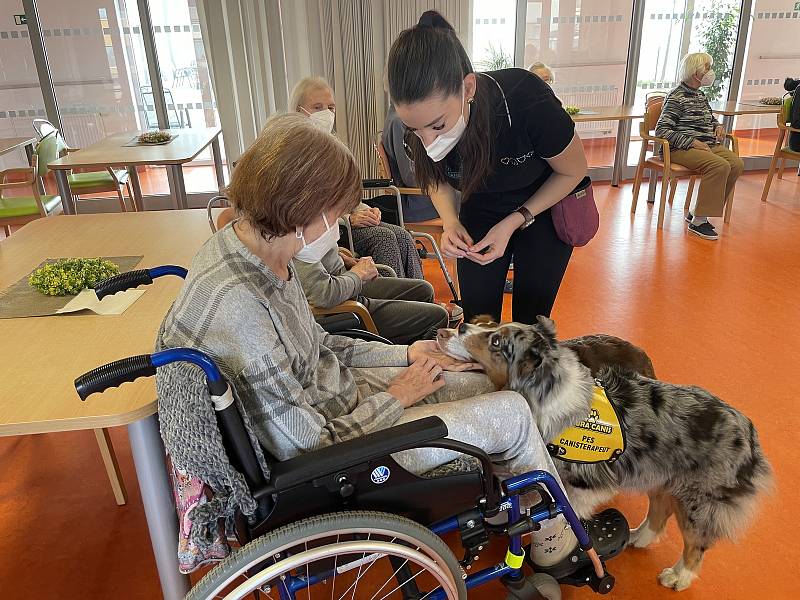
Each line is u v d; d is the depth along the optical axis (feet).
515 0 18.37
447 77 4.77
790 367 9.14
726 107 17.99
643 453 4.92
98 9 16.49
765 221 16.16
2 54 16.51
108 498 6.87
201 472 3.45
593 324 10.67
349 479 3.76
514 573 4.68
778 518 6.30
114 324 5.17
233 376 3.71
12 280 6.29
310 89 9.78
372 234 9.61
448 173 6.32
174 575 4.57
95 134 17.79
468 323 5.59
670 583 5.55
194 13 16.89
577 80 19.69
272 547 3.54
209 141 14.56
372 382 5.24
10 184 13.38
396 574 4.60
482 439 4.35
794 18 20.21
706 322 10.67
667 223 16.20
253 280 3.82
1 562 6.05
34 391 4.11
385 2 16.29
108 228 8.16
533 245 6.66
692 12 19.51
